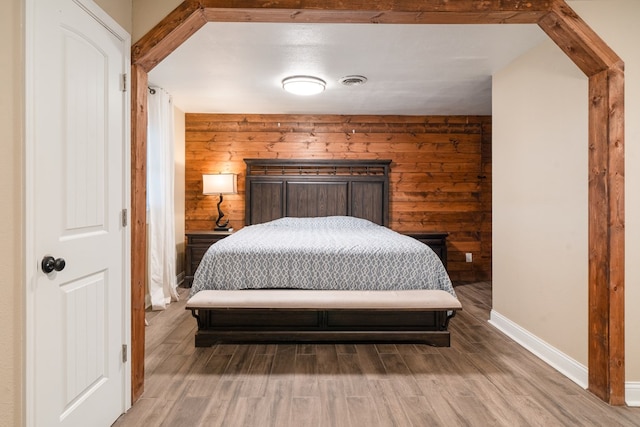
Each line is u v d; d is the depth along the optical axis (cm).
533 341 271
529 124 280
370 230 427
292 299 270
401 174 514
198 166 507
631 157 201
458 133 515
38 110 132
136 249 199
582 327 225
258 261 295
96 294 167
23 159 127
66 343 147
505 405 198
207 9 191
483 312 371
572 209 233
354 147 512
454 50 288
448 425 180
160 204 384
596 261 206
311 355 263
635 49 199
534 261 273
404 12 192
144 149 207
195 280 297
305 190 502
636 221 201
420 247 307
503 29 252
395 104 458
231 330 280
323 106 468
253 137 508
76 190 153
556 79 249
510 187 308
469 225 514
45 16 135
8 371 124
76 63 152
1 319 123
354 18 200
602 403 200
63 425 145
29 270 128
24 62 126
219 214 489
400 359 257
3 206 123
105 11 172
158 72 343
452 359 258
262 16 198
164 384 219
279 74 349
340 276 295
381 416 187
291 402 200
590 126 210
